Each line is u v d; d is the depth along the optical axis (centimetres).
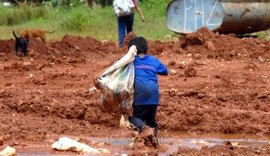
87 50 3834
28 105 2352
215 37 3856
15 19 6556
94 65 3359
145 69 1878
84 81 2898
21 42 3609
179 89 2725
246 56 3653
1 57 3559
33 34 3909
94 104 2339
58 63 3384
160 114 2305
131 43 1905
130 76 1867
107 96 1873
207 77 3014
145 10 6494
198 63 3384
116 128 2241
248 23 4559
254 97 2594
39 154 1844
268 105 2506
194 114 2306
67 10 6894
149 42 3969
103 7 7144
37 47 3725
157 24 5675
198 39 3797
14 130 2077
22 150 1888
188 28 4622
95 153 1862
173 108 2352
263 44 3866
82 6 6931
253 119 2319
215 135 2233
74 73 3080
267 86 2847
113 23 5916
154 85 1872
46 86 2789
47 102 2375
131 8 3941
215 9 4484
